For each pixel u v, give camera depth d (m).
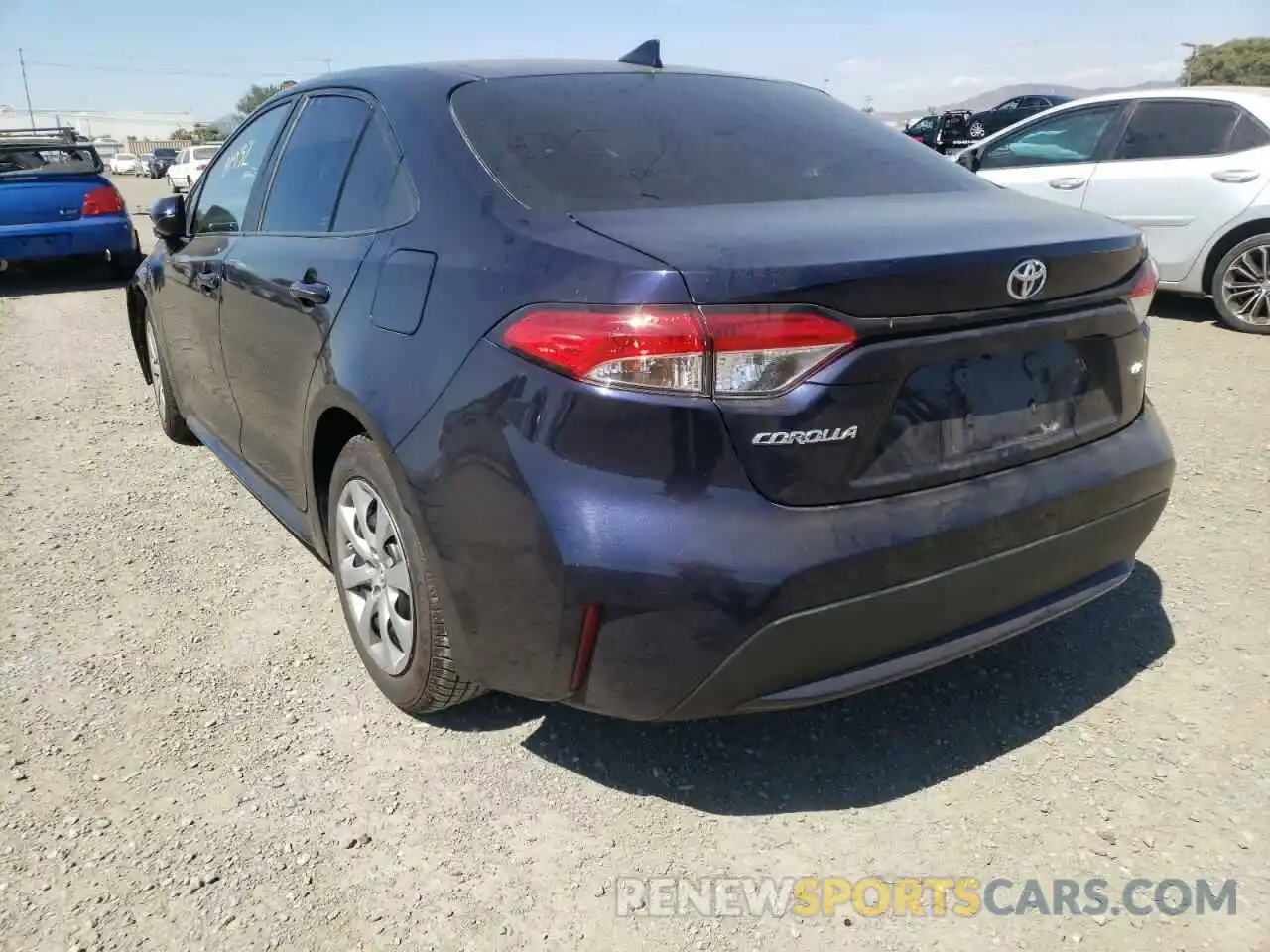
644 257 2.04
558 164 2.52
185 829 2.38
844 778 2.57
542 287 2.14
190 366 4.18
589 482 2.06
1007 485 2.31
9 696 2.89
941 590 2.22
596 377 2.02
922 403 2.20
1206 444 4.86
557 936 2.10
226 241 3.68
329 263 2.85
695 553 2.00
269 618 3.35
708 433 2.00
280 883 2.22
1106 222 2.60
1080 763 2.61
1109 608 3.36
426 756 2.65
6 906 2.15
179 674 3.01
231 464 3.97
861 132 3.08
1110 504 2.52
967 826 2.40
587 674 2.16
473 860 2.30
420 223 2.55
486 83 2.85
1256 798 2.47
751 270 1.98
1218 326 7.45
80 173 10.13
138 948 2.05
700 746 2.70
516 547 2.15
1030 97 20.77
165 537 3.97
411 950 2.06
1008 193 2.90
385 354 2.49
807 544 2.04
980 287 2.17
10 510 4.24
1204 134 7.31
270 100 3.80
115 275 11.04
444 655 2.52
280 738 2.71
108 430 5.33
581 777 2.57
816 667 2.15
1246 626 3.22
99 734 2.73
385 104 2.93
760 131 2.87
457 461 2.25
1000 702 2.87
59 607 3.40
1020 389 2.37
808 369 2.01
